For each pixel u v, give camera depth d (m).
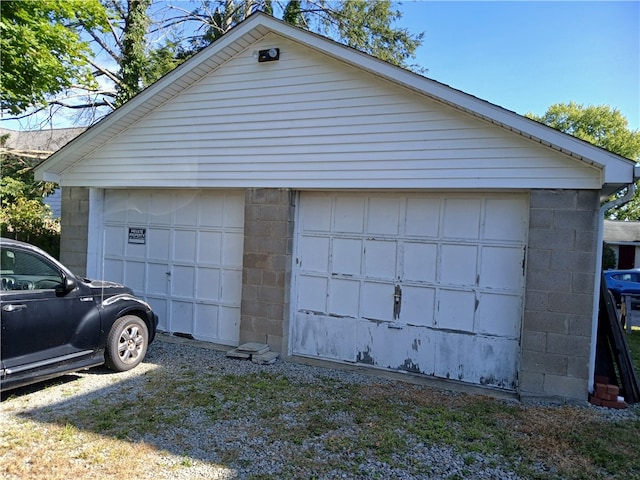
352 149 6.01
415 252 6.02
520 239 5.50
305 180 6.29
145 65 14.90
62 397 4.70
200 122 6.96
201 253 7.43
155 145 7.29
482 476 3.41
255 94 6.58
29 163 15.15
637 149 34.56
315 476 3.30
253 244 6.65
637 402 5.15
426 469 3.48
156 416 4.28
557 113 37.47
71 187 8.08
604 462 3.69
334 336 6.46
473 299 5.72
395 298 6.12
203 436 3.90
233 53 6.64
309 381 5.53
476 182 5.39
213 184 6.90
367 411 4.62
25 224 12.64
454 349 5.80
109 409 4.41
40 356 4.52
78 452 3.52
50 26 6.88
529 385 5.17
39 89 7.36
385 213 6.19
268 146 6.52
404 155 5.74
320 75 6.17
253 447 3.73
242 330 6.74
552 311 5.10
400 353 6.09
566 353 5.06
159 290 7.73
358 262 6.33
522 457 3.74
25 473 3.19
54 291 4.73
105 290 5.44
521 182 5.21
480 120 5.35
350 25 16.72
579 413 4.73
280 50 6.38
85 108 16.12
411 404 4.88
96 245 8.05
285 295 6.50
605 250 22.06
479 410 4.77
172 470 3.30
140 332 5.85
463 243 5.77
